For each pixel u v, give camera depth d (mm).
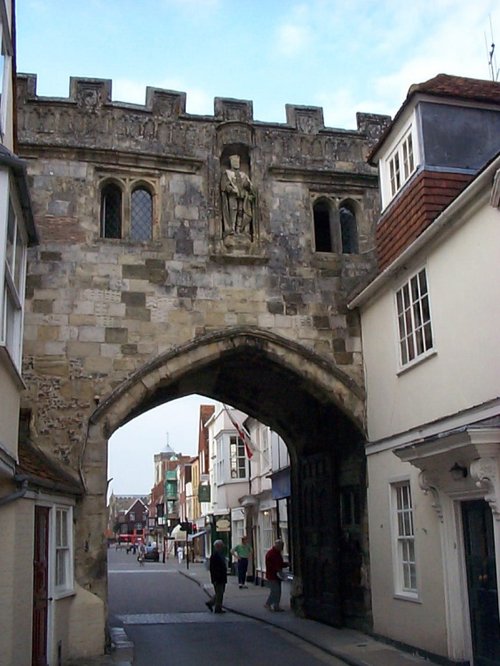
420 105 12344
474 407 9766
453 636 10156
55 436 12602
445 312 10828
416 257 11781
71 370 12914
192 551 56531
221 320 13742
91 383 12945
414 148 12492
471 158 12328
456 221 10445
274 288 14117
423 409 11500
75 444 12633
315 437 16297
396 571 12273
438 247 11102
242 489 35562
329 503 15172
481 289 9844
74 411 12766
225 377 15945
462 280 10359
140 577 35469
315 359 13914
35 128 13695
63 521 11422
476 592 9906
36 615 9477
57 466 12367
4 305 8164
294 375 14078
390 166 13852
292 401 15938
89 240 13484
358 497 14102
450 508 10391
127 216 13875
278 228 14406
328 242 15047
